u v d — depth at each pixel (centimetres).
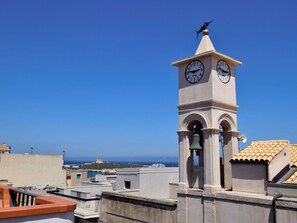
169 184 3253
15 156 5450
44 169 5688
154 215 1877
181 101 1859
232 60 1839
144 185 3291
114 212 2142
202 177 1745
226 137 1825
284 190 1425
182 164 1802
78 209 2844
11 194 868
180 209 1752
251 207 1453
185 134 1817
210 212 1612
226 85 1819
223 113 1761
